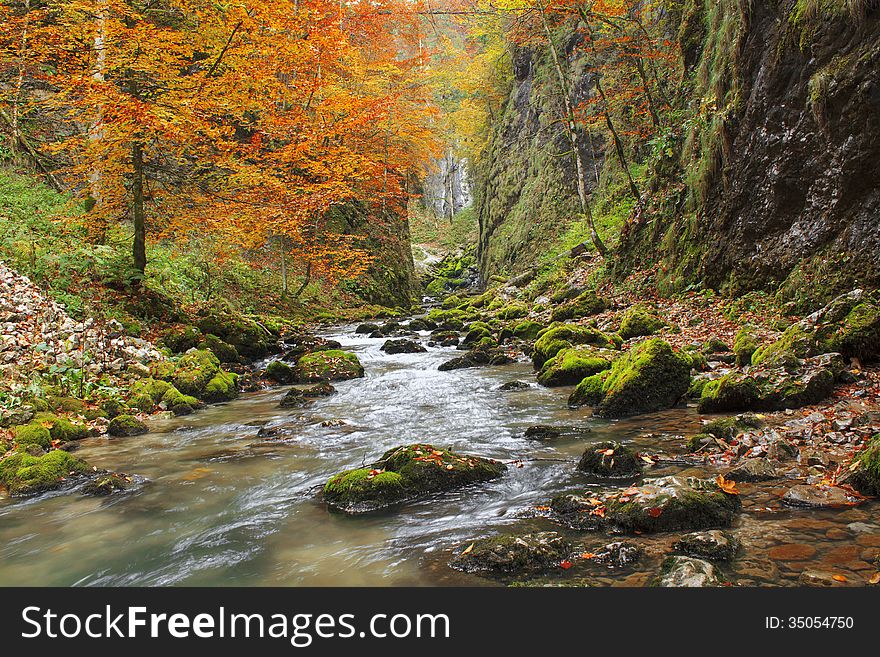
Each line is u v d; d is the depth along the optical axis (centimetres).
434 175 6241
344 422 685
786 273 973
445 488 451
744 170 1074
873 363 668
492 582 303
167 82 1091
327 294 2372
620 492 380
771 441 470
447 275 4438
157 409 785
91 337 872
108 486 478
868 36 849
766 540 318
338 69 2155
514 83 3409
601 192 2264
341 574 329
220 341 1152
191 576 338
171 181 1262
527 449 547
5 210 1197
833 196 895
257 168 1265
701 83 1340
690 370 721
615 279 1530
